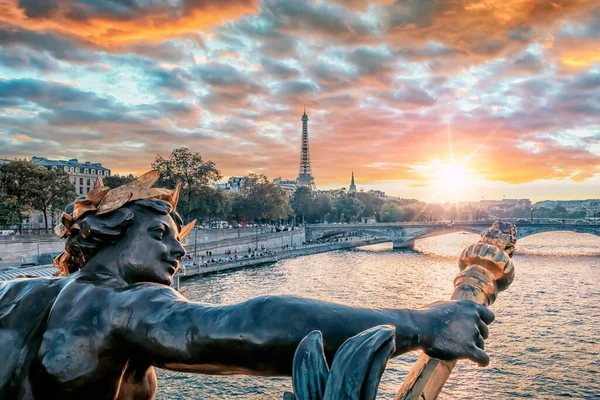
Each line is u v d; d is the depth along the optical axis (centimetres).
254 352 137
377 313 146
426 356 170
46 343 157
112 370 158
